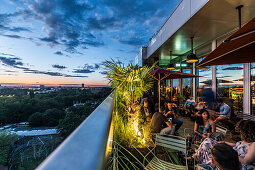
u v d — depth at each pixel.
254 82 4.52
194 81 7.89
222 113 4.38
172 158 2.37
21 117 71.81
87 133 0.34
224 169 1.43
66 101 83.19
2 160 31.98
